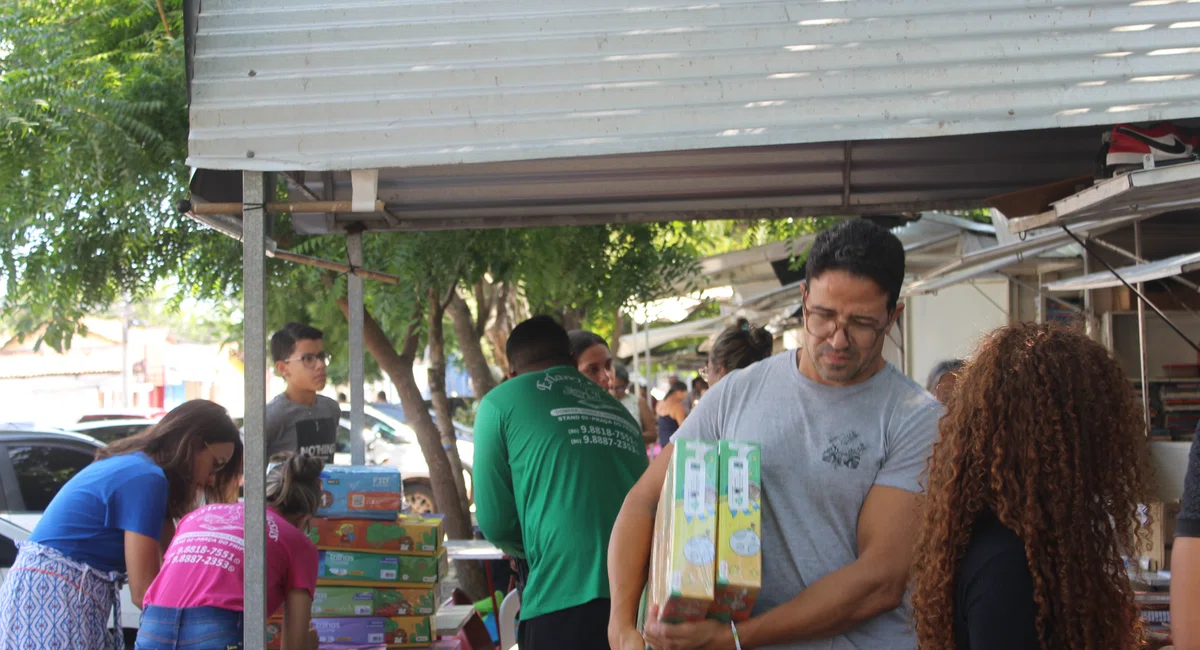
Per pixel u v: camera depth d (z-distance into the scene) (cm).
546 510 353
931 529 180
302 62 272
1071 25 261
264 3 276
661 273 662
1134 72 258
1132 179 275
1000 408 174
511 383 374
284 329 535
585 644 342
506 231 579
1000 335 183
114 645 361
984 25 262
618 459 363
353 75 271
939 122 259
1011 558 169
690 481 202
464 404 2053
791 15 267
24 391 2778
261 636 277
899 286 214
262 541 279
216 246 666
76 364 2925
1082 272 843
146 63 602
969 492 175
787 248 729
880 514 211
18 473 708
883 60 262
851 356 211
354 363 466
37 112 539
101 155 541
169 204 623
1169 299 707
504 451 365
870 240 210
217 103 271
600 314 700
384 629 397
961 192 423
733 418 229
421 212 436
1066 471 168
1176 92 257
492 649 463
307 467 345
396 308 572
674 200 427
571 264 614
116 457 363
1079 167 404
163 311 722
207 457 376
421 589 401
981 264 760
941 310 1080
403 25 273
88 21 641
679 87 265
